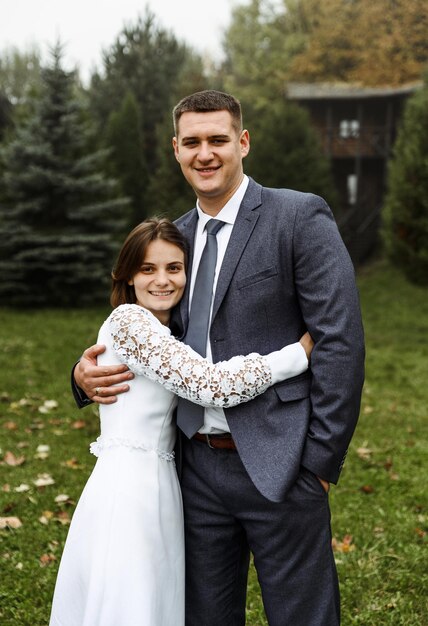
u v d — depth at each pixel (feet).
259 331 7.11
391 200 53.62
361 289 58.18
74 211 47.21
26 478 15.60
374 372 29.86
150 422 7.44
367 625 9.98
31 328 37.45
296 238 6.94
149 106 81.10
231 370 6.73
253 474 6.80
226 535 7.50
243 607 8.00
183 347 6.98
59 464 16.67
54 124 47.16
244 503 7.18
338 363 6.67
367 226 75.56
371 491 15.34
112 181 48.60
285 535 7.04
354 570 11.41
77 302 47.26
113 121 65.16
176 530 7.39
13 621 9.93
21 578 11.05
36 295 46.57
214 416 7.18
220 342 7.18
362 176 91.45
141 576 6.93
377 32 90.02
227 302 7.12
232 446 7.23
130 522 7.02
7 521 12.98
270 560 7.18
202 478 7.42
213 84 95.61
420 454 18.16
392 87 86.33
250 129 66.03
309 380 7.07
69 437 18.92
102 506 7.11
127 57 83.25
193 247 7.68
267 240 7.06
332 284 6.77
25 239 45.16
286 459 6.78
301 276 6.93
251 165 60.80
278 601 7.19
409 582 11.06
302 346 6.98
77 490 14.92
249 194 7.34
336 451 6.75
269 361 6.81
